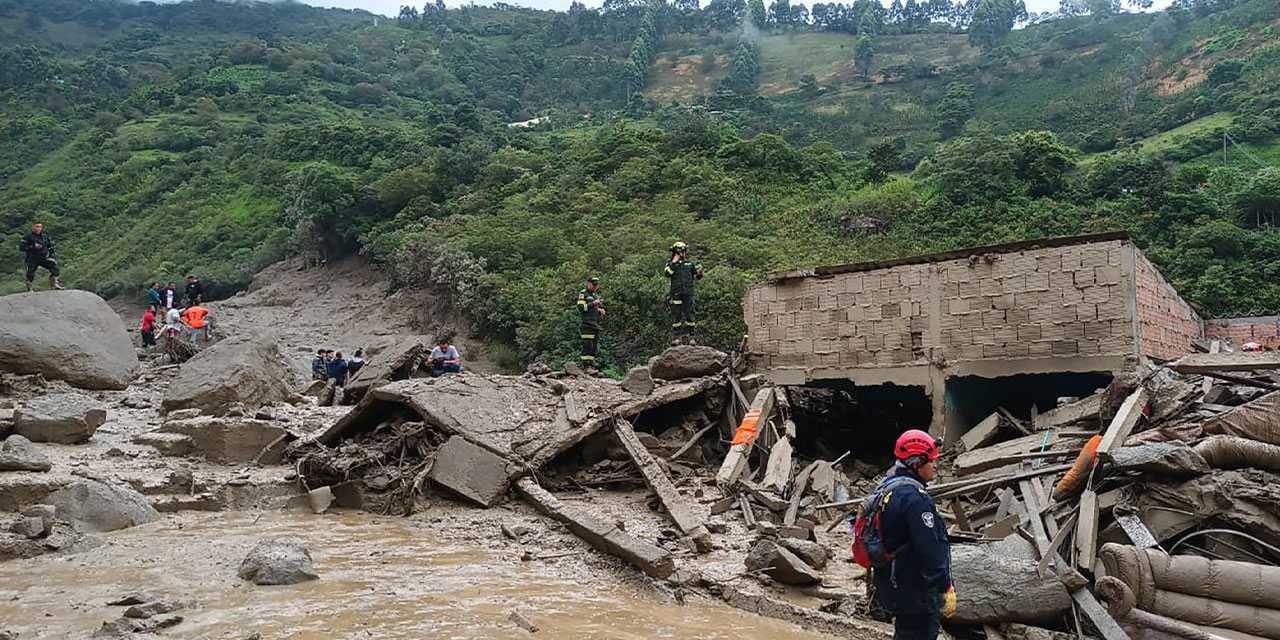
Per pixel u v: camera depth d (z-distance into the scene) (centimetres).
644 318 3381
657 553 901
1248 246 3431
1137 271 1267
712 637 722
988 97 9094
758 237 4106
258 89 9962
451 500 1250
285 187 6156
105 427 1491
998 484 954
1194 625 679
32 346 1734
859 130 8294
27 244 2088
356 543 1019
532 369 1638
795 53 13475
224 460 1383
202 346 2467
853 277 1505
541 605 785
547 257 4138
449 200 5244
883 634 733
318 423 1581
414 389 1389
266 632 662
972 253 1372
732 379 1565
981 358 1345
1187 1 10088
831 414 1692
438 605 761
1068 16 11438
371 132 6744
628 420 1475
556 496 1279
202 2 17675
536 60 12950
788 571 852
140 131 8506
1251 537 738
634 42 13875
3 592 753
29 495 1012
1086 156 6419
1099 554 737
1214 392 998
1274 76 6297
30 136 8612
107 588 775
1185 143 5509
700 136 5528
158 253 5969
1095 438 877
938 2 14512
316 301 4822
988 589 716
